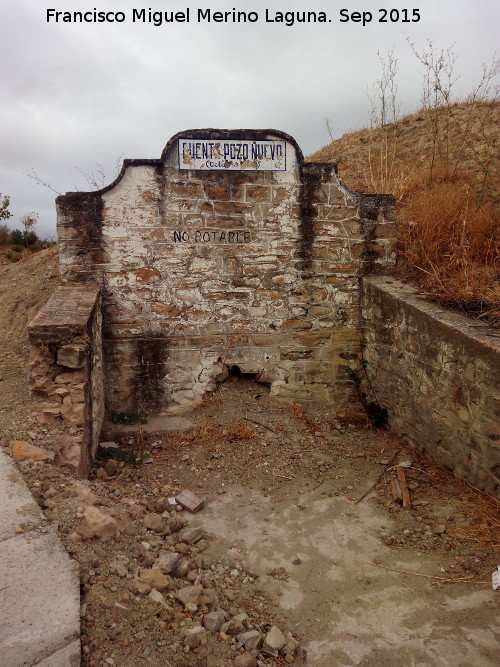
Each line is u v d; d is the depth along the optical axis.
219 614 3.04
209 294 6.30
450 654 2.94
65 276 6.05
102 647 2.53
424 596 3.40
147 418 6.31
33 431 4.30
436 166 8.66
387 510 4.42
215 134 5.89
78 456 4.20
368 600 3.38
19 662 2.25
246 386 6.70
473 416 4.44
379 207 6.32
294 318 6.49
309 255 6.36
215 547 3.93
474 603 3.31
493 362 4.11
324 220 6.29
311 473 5.07
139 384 6.34
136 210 5.98
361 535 4.09
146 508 4.30
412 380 5.41
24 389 5.27
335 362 6.63
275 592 3.46
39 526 3.15
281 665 2.85
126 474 5.02
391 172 8.86
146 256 6.11
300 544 3.99
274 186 6.13
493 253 6.11
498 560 3.66
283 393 6.63
